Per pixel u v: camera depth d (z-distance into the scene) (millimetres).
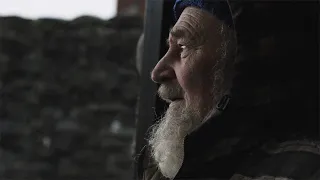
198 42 1144
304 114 1020
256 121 997
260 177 890
